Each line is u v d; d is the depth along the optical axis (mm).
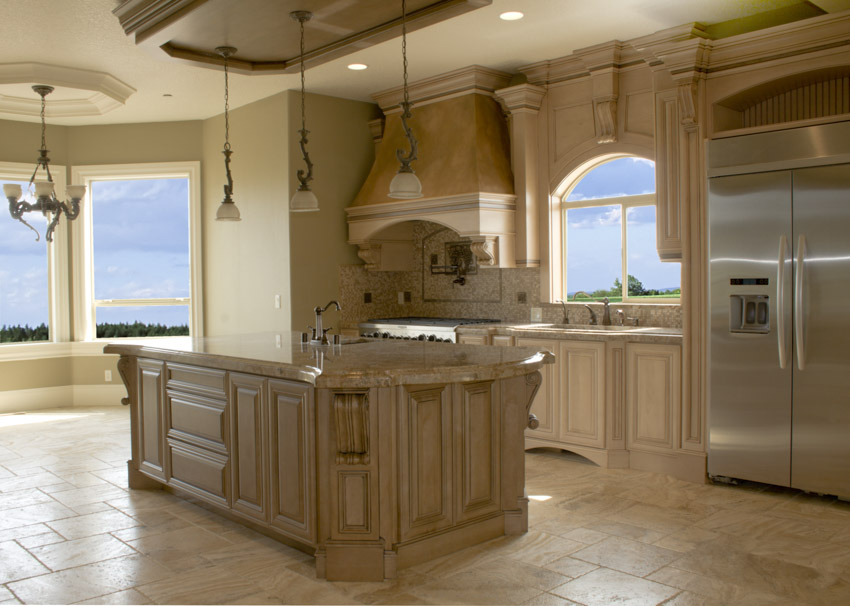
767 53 4398
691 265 4707
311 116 6629
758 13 4727
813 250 4133
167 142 7613
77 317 7652
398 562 3273
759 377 4367
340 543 3229
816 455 4176
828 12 4215
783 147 4223
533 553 3471
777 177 4254
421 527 3371
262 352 3945
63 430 6406
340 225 6871
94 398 7668
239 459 3781
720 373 4520
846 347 4043
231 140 7191
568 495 4398
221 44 4422
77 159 7633
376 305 7180
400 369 3193
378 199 6520
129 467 4684
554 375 5289
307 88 6473
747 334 4402
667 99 4844
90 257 7715
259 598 3041
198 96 6602
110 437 6129
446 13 3799
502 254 5957
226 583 3197
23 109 6777
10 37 4992
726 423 4508
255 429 3654
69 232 7602
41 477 4934
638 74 5383
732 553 3459
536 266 6102
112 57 5461
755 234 4352
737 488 4543
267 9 3855
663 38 4910
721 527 3818
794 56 4309
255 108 6848
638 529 3793
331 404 3225
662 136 4895
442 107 6289
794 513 4043
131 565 3410
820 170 4094
